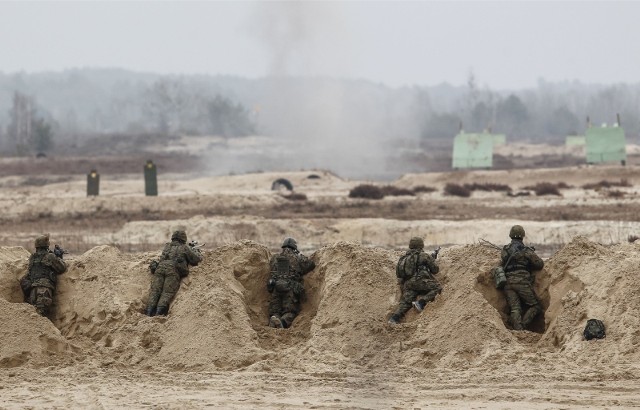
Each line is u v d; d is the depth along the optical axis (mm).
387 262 47625
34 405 34750
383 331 43031
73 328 45938
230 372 39844
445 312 43094
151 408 34188
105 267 48188
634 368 37719
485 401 34656
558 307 44031
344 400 35031
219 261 47594
